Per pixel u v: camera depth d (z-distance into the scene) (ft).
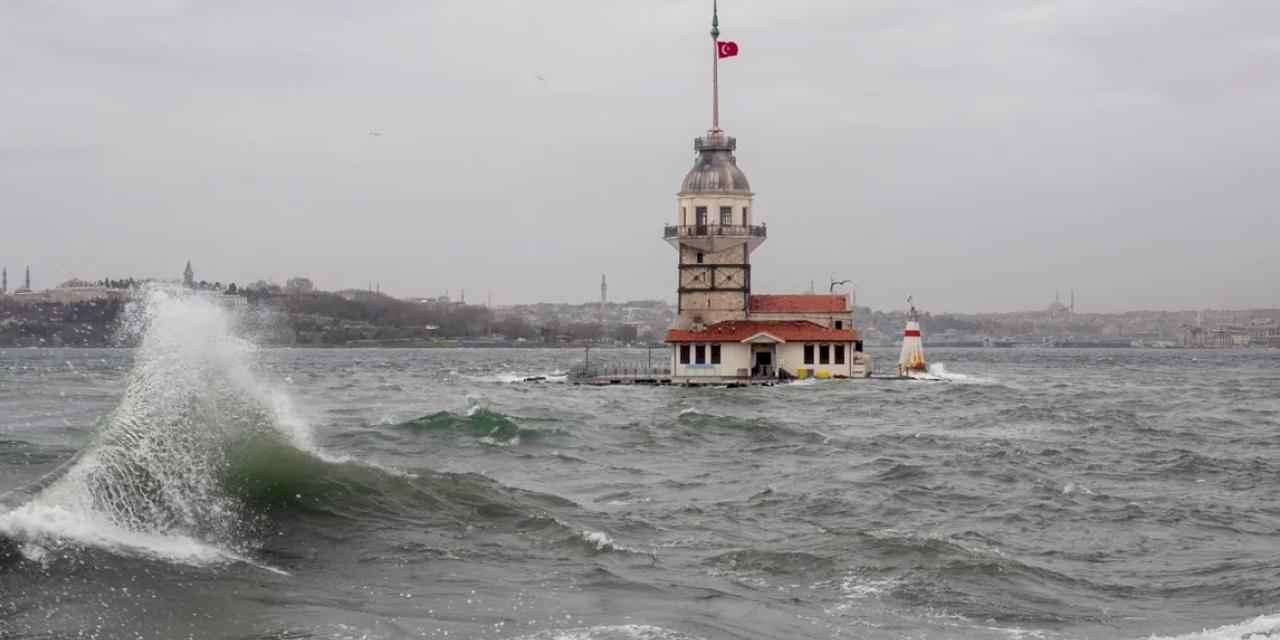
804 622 92.53
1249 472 175.22
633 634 87.25
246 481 116.57
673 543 118.32
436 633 86.94
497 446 193.06
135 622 85.81
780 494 148.46
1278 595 101.30
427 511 120.26
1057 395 367.04
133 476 108.37
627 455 191.21
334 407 283.79
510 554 109.70
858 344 416.26
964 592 101.71
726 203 399.65
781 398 328.49
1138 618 95.81
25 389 331.98
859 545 115.34
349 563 104.32
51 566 92.22
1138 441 220.23
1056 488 155.63
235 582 95.76
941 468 173.99
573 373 442.50
